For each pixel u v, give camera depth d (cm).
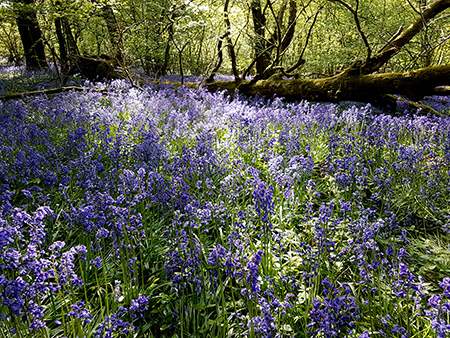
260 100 1075
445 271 385
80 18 1380
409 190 521
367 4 1383
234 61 1228
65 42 1764
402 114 941
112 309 315
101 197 367
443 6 1043
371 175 561
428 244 431
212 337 306
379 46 1383
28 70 1947
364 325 308
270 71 1285
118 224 342
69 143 576
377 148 625
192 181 518
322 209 362
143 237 409
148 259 393
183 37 1393
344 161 525
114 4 1302
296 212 481
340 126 824
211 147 554
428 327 280
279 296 341
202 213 355
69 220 391
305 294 333
